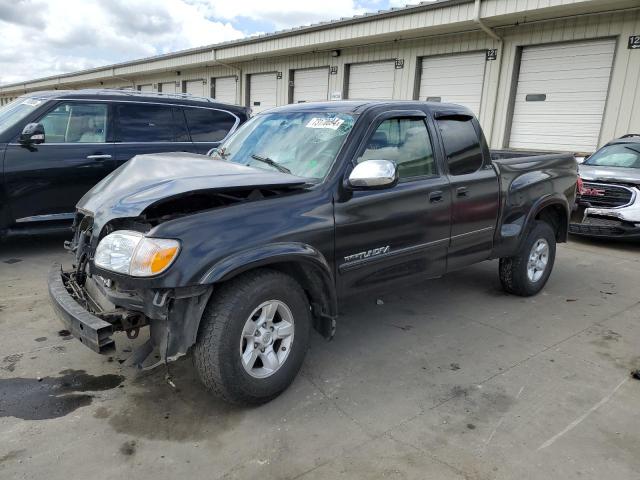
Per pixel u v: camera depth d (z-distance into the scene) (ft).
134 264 8.68
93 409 9.74
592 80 35.22
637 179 23.85
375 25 44.34
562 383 11.18
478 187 14.10
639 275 20.07
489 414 9.90
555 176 16.97
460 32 41.70
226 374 9.17
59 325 13.42
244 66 66.90
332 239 10.61
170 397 10.23
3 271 18.02
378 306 15.81
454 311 15.52
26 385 10.52
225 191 9.21
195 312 8.93
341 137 11.50
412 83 46.24
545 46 37.45
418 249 12.64
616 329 14.34
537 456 8.64
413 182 12.44
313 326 11.41
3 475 7.84
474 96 41.98
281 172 11.22
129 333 9.39
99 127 21.01
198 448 8.68
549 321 14.85
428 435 9.18
